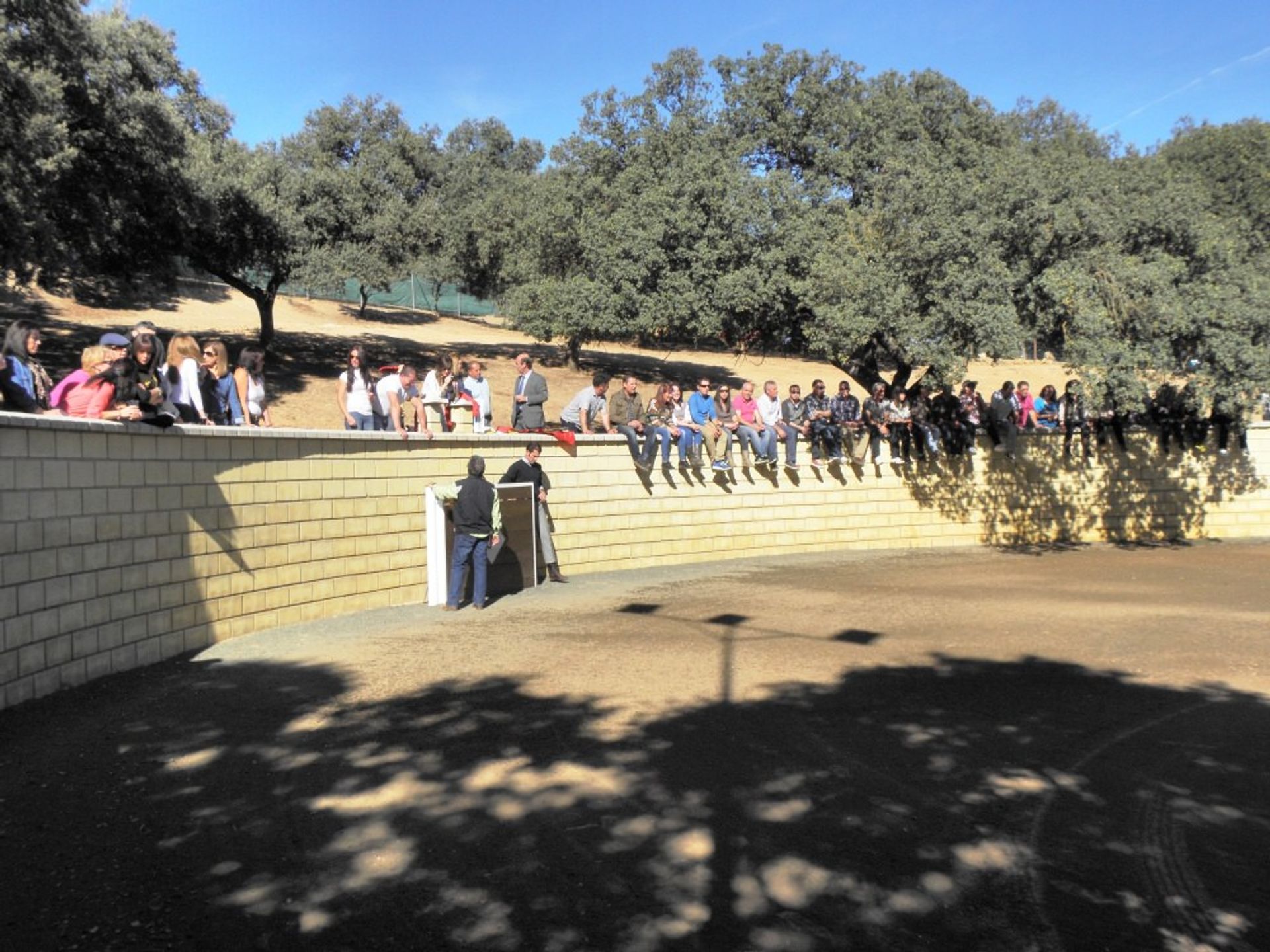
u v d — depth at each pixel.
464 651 8.96
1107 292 16.84
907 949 3.74
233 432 9.41
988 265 16.77
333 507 10.91
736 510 17.22
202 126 30.67
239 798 5.19
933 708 7.16
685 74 32.28
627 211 26.48
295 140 42.44
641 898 4.11
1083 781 5.69
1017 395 20.86
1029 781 5.66
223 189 28.44
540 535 13.92
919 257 17.31
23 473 6.70
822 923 3.93
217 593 9.21
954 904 4.12
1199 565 16.48
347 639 9.48
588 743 6.17
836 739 6.35
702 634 9.82
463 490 11.35
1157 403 20.33
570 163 36.19
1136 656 9.11
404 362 37.38
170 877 4.25
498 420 29.75
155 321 39.12
